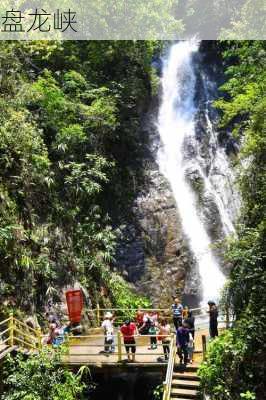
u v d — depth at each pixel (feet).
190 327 54.03
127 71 97.96
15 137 69.46
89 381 57.26
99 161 81.00
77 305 66.23
